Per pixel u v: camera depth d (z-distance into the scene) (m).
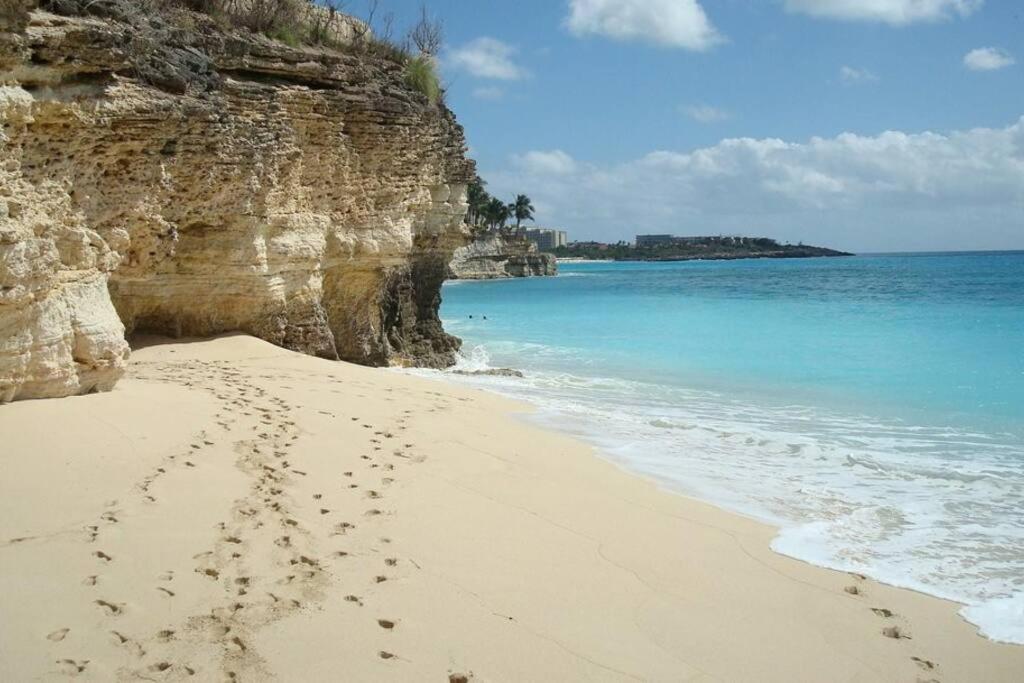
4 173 8.34
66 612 4.82
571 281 89.62
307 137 16.19
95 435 7.85
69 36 9.84
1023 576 6.58
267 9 16.14
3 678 4.14
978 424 12.80
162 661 4.45
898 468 9.92
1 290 7.80
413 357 20.83
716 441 11.34
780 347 23.00
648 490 8.70
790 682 4.89
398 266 19.86
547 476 8.86
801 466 9.96
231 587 5.36
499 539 6.76
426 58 20.64
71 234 9.11
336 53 17.20
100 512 6.24
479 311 41.94
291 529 6.44
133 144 11.50
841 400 15.02
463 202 23.00
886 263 129.25
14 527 5.79
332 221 17.34
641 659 5.02
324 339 17.16
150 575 5.39
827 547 7.16
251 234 14.87
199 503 6.70
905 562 6.86
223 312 15.41
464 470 8.73
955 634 5.61
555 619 5.42
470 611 5.41
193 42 13.46
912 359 20.27
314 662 4.60
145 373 12.31
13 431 7.45
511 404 13.88
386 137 18.03
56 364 8.64
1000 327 26.81
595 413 13.37
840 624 5.69
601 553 6.67
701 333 27.11
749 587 6.22
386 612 5.27
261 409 10.48
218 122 13.48
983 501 8.55
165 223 12.73
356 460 8.64
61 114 9.76
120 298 14.12
